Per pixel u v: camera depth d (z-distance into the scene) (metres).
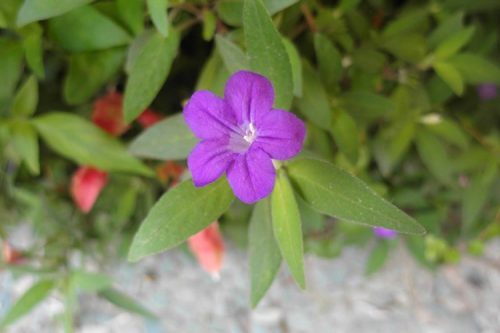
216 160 0.26
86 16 0.33
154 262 0.48
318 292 0.47
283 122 0.25
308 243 0.43
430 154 0.39
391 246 0.44
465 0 0.39
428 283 0.47
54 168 0.43
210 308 0.46
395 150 0.39
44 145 0.42
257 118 0.26
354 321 0.46
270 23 0.26
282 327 0.46
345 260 0.48
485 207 0.46
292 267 0.27
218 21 0.32
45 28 0.34
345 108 0.36
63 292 0.39
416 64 0.37
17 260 0.40
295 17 0.35
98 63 0.34
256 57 0.27
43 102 0.41
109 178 0.41
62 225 0.42
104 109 0.37
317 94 0.33
